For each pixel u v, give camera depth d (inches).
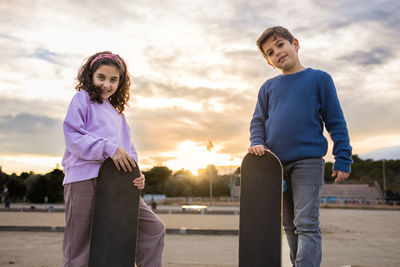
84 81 71.9
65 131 66.3
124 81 78.5
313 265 68.7
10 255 159.0
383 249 191.3
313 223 71.6
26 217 504.1
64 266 64.6
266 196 69.6
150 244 71.3
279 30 85.5
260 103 91.9
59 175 1537.9
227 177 2012.8
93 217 62.8
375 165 2409.0
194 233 276.8
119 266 62.4
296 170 77.4
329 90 80.8
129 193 65.4
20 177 1595.7
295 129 78.7
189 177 2015.3
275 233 67.3
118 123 75.3
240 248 68.8
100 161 66.5
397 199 1561.3
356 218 538.0
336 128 78.8
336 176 77.0
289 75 85.7
